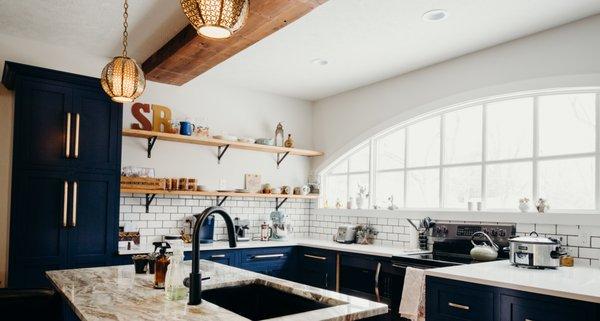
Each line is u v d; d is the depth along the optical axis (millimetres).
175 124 4906
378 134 5336
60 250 3744
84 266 3850
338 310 1714
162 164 4938
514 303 2500
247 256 4809
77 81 3896
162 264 2146
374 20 3568
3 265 3941
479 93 4211
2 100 4016
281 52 4348
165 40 4051
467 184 4438
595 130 3539
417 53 4332
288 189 5742
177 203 5012
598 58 3414
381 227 5102
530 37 3852
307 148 6309
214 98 5449
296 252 5301
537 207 3701
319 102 6262
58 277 2459
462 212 4246
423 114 4766
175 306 1792
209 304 1836
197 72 4441
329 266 4812
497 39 3949
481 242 3910
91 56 4480
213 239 5086
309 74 5082
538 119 3914
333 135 5965
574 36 3561
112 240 4020
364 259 4387
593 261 3320
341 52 4328
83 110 3943
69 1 3320
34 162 3668
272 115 5984
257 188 5723
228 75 5160
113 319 1591
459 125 4574
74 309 1808
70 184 3828
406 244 4793
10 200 3857
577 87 3537
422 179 4895
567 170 3723
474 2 3240
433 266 3627
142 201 4754
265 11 2938
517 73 3928
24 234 3600
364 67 4793
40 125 3715
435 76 4656
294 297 2166
